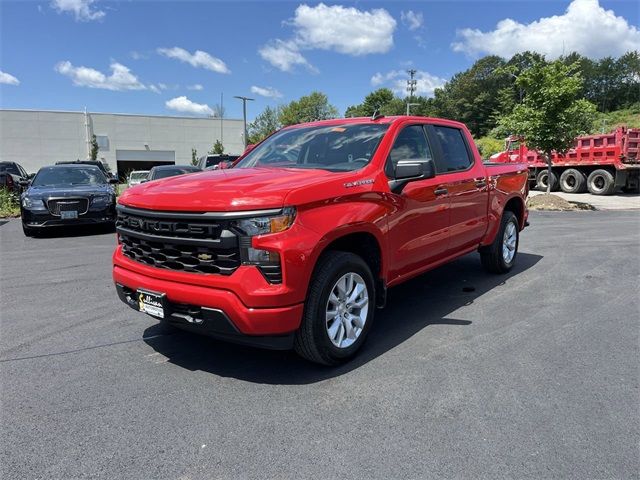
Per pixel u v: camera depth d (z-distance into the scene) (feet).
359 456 8.39
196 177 12.74
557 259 24.40
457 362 12.16
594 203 57.26
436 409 9.91
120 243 13.23
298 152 15.14
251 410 9.96
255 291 10.10
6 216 50.90
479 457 8.33
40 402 10.36
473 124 360.28
